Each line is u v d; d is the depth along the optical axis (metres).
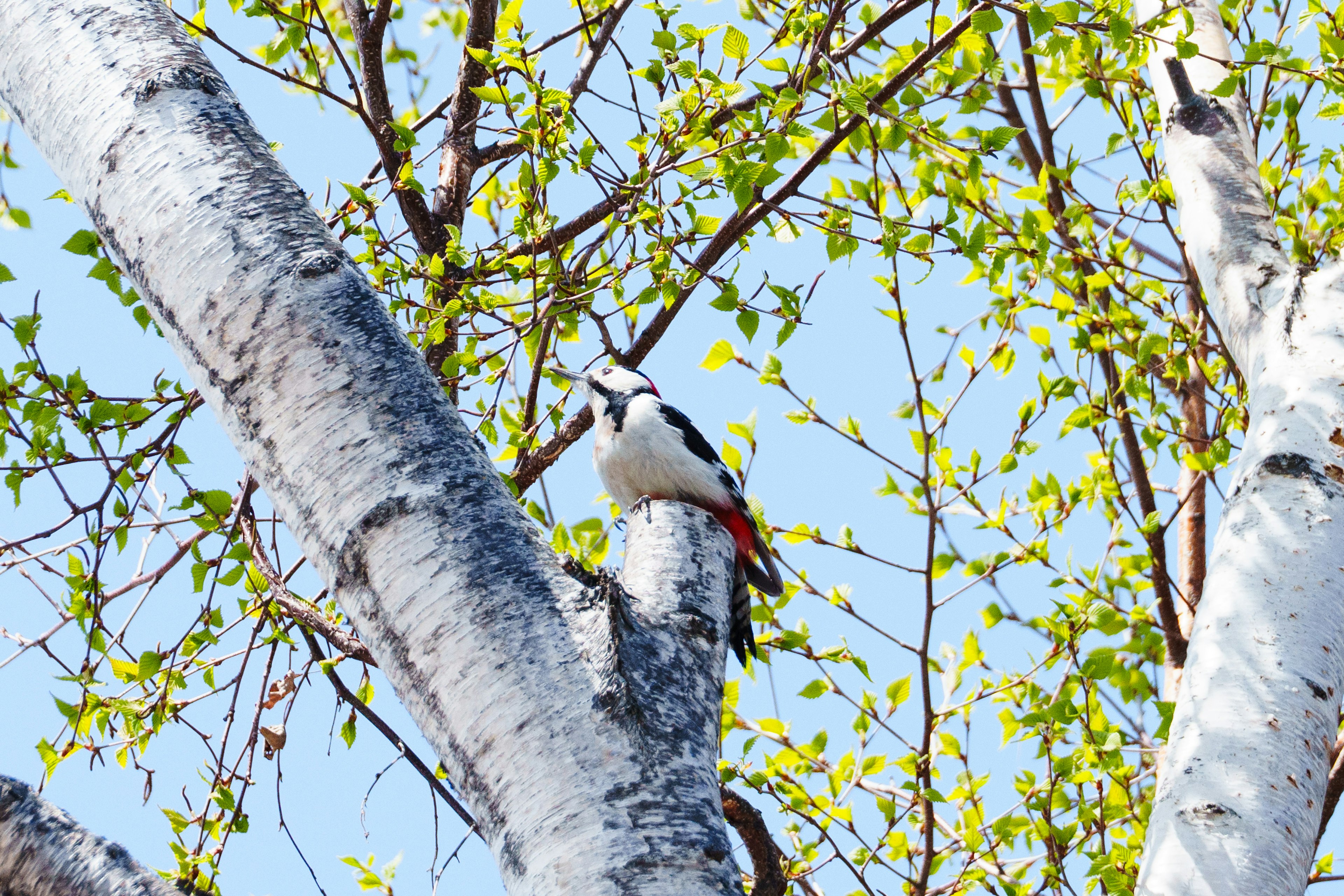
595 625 3.94
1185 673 6.07
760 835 8.59
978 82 9.43
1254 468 6.57
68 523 8.85
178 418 9.16
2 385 8.52
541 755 3.67
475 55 8.64
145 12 4.80
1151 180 11.61
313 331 4.19
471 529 4.00
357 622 4.04
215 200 4.34
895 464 9.98
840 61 9.14
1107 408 11.41
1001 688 10.43
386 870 10.57
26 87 4.74
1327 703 5.67
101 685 9.09
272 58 10.02
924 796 9.57
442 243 10.35
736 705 10.84
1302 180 11.84
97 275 8.69
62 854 3.46
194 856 9.16
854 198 10.32
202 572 9.32
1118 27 8.17
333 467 4.05
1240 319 7.79
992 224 10.56
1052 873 9.66
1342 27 10.20
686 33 8.33
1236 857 5.16
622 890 3.46
